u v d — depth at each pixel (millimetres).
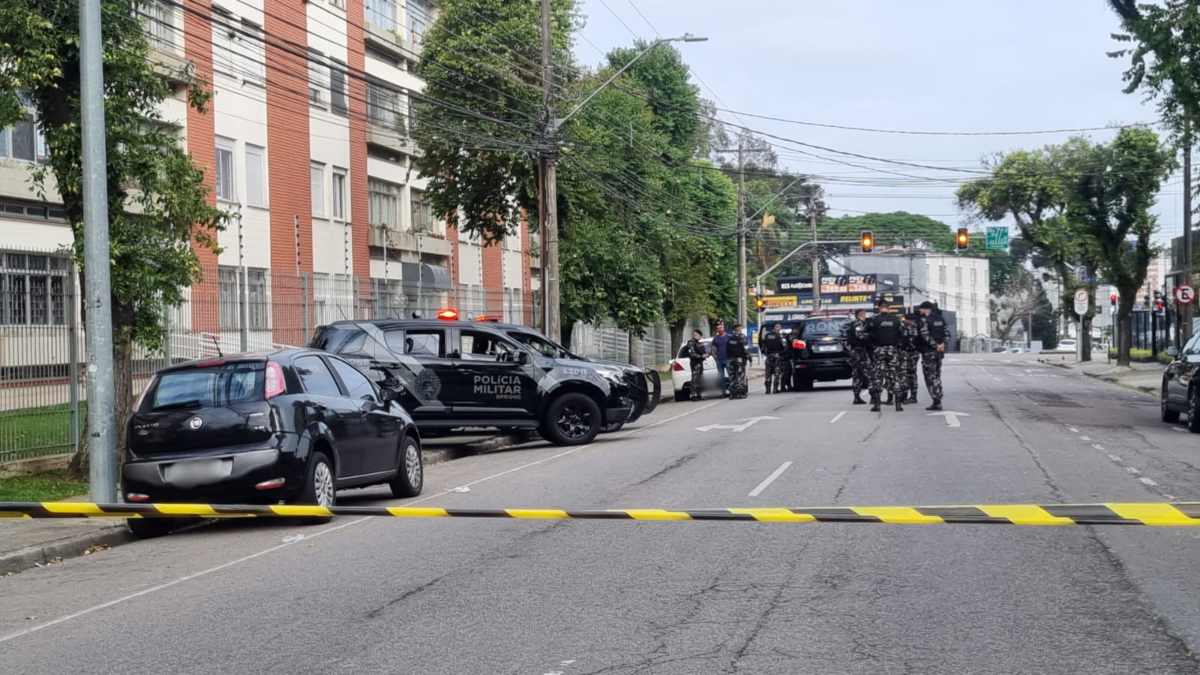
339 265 39125
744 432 21609
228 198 33125
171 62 30016
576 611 8125
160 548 11836
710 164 61781
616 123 40625
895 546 10234
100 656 7445
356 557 10492
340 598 8805
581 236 39000
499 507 13258
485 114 35188
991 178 59938
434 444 21859
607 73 42125
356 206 40406
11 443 16562
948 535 10719
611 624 7730
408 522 12391
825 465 16094
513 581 9188
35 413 17000
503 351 20781
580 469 16906
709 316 56500
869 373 25812
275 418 12312
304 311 27203
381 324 20531
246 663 7094
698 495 13625
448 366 20391
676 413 28984
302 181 36906
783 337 40094
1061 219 55875
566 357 21688
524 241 56094
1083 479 14375
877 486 13938
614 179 40750
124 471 12406
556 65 36562
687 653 6980
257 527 12609
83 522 13016
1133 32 23547
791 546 10320
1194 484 13914
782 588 8680
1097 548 10023
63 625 8438
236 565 10445
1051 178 57281
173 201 16688
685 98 58594
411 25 45125
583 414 21094
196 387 12539
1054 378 43906
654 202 44188
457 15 35812
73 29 15961
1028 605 8039
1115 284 53281
